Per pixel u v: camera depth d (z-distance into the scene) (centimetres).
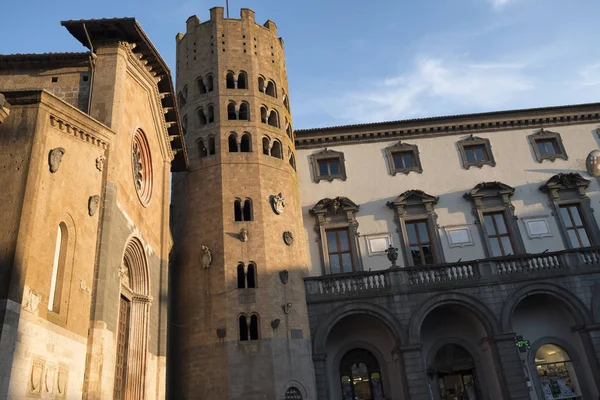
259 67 3931
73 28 2202
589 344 3123
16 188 1510
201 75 3881
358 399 3297
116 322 1955
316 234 3656
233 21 4041
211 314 3089
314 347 3148
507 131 4059
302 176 3878
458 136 4034
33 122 1619
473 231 3678
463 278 3269
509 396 2967
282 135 3794
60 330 1569
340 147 3981
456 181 3850
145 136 2581
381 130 3978
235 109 3716
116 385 2092
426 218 3719
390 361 3334
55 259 1636
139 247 2359
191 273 3259
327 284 3319
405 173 3875
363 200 3784
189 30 4109
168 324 3106
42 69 2231
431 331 3409
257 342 2998
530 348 3306
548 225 3706
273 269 3228
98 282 1811
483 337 3238
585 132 4072
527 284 3241
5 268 1394
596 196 3812
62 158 1711
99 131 1938
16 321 1360
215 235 3297
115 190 2000
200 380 2958
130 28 2266
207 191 3456
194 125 3722
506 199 3759
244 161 3528
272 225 3375
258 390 2881
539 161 3938
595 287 3241
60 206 1661
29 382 1385
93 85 2169
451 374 3359
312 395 3000
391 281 3269
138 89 2495
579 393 3212
